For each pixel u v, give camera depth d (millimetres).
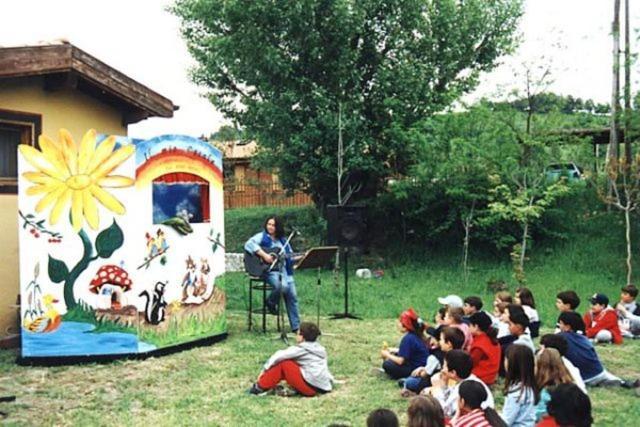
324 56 17797
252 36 17266
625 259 16109
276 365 7152
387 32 18281
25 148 8188
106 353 8438
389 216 19203
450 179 17047
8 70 9172
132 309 8516
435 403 4059
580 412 3951
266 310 11234
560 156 15461
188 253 9258
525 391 5250
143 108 11305
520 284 14758
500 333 8078
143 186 8641
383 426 3713
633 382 7484
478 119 16312
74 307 8344
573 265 16312
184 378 7781
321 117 17578
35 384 7488
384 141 18453
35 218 8234
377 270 17516
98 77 10438
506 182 16203
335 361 8672
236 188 26734
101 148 8414
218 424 6215
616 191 14641
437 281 15859
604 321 9969
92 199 8391
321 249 9977
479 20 18734
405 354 7613
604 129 16719
